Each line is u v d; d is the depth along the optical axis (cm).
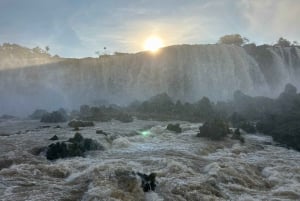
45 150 2908
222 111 5475
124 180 1919
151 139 3516
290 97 5081
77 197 1783
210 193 1920
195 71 8894
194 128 4209
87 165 2352
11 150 2861
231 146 3403
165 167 2364
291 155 3112
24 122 5338
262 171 2539
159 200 1786
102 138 3259
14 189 1870
